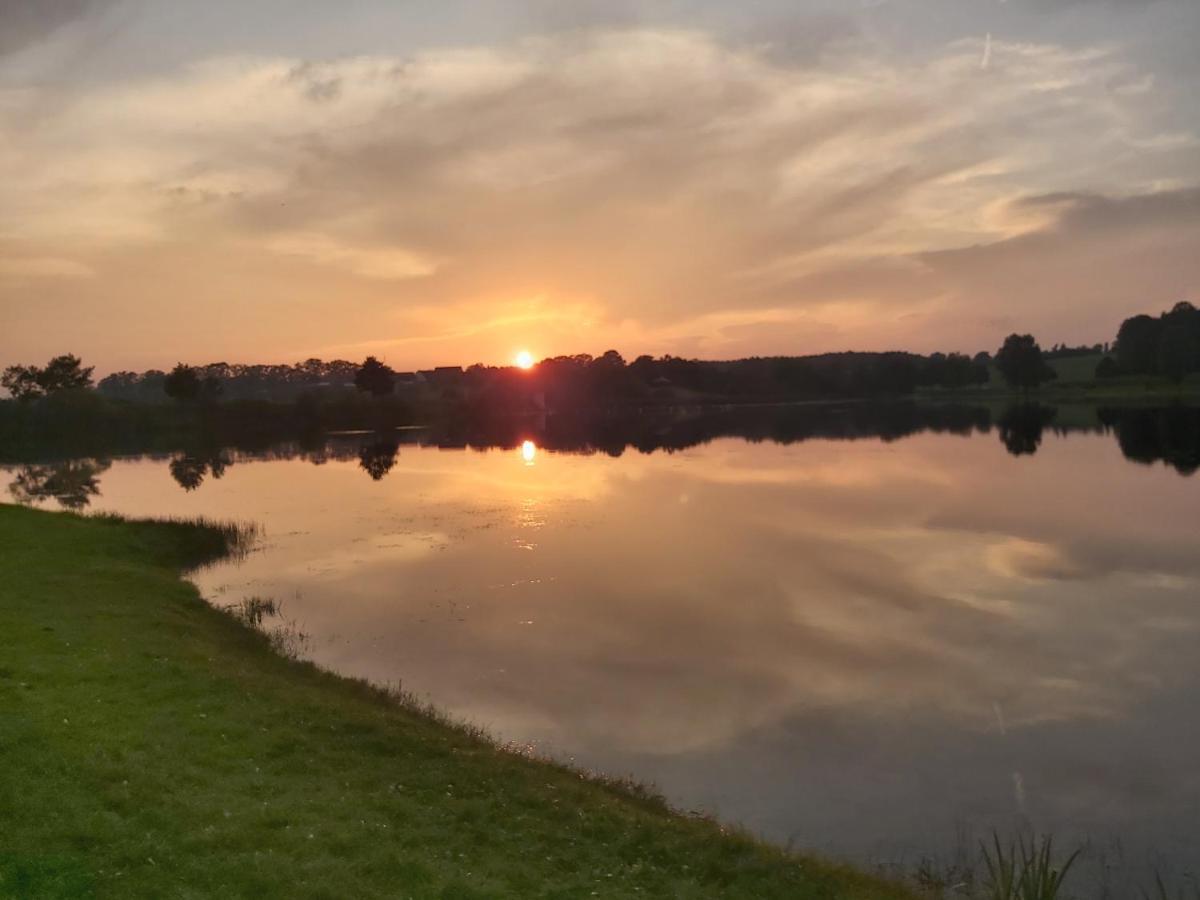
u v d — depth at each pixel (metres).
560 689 19.70
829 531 39.00
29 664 15.59
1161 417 105.56
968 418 123.56
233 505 50.66
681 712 18.38
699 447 87.12
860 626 24.53
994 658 21.69
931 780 15.25
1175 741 16.73
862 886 11.26
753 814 14.02
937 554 33.78
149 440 117.75
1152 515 40.91
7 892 8.57
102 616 20.58
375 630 24.27
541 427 135.00
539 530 40.19
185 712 14.11
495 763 14.02
